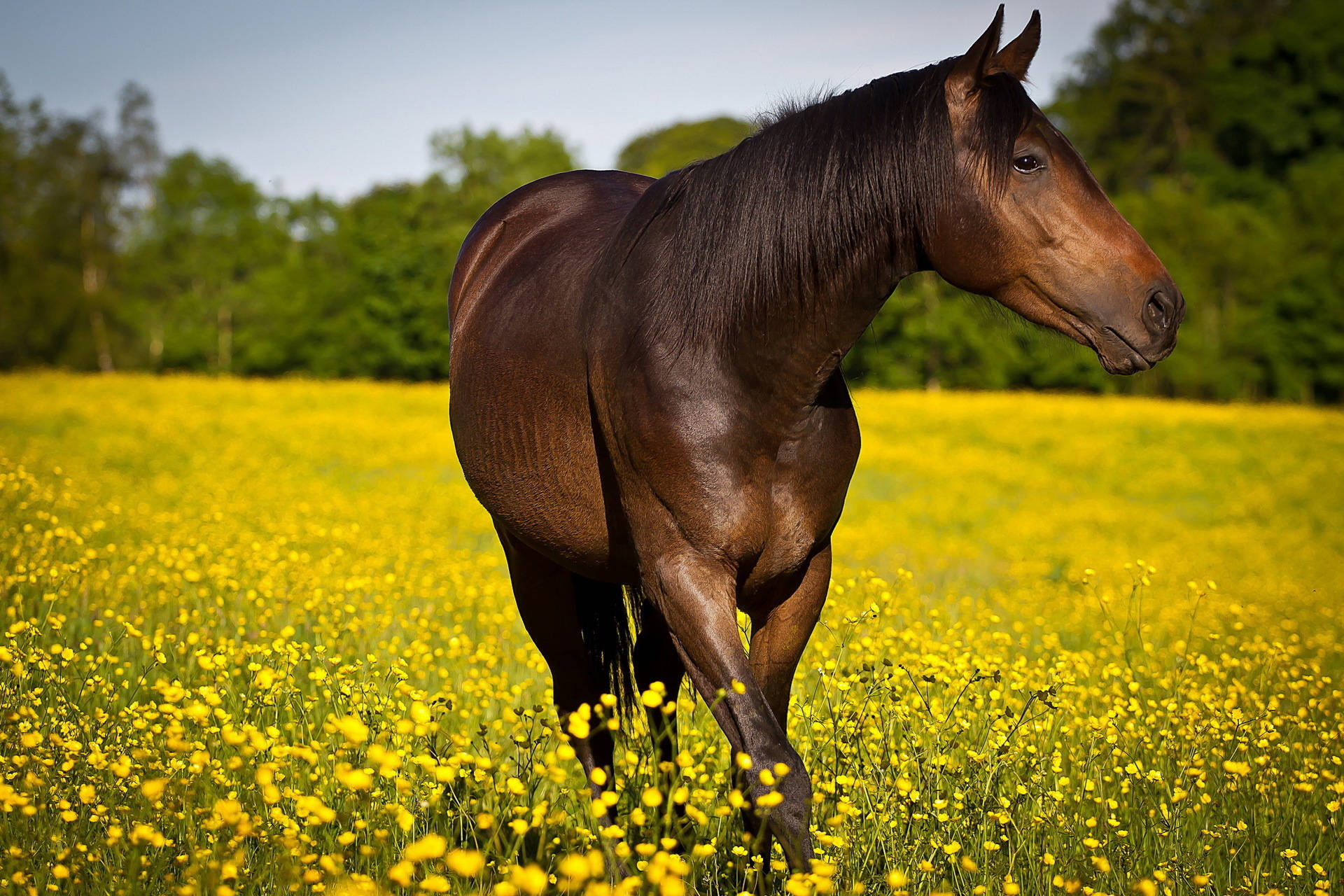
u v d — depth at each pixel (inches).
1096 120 2674.7
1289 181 2153.1
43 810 100.6
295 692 139.0
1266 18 2669.8
